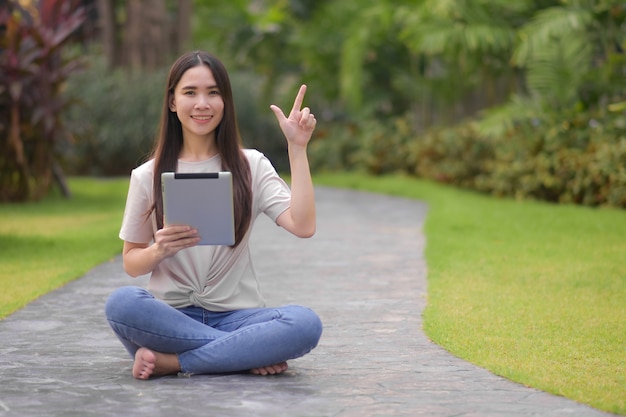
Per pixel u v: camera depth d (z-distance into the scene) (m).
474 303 6.74
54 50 14.49
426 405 4.27
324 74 23.98
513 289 7.29
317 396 4.41
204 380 4.69
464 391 4.51
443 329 5.89
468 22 15.66
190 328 4.73
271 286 7.66
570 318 6.24
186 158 4.84
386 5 19.53
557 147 14.42
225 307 4.84
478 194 16.06
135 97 21.72
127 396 4.41
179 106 4.73
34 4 15.27
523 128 15.23
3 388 4.58
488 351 5.33
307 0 25.27
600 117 14.42
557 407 4.24
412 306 6.76
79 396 4.42
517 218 11.89
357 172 21.80
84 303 6.88
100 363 5.11
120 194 17.03
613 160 13.20
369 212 13.75
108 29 22.47
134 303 4.65
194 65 4.73
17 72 14.24
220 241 4.48
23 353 5.36
